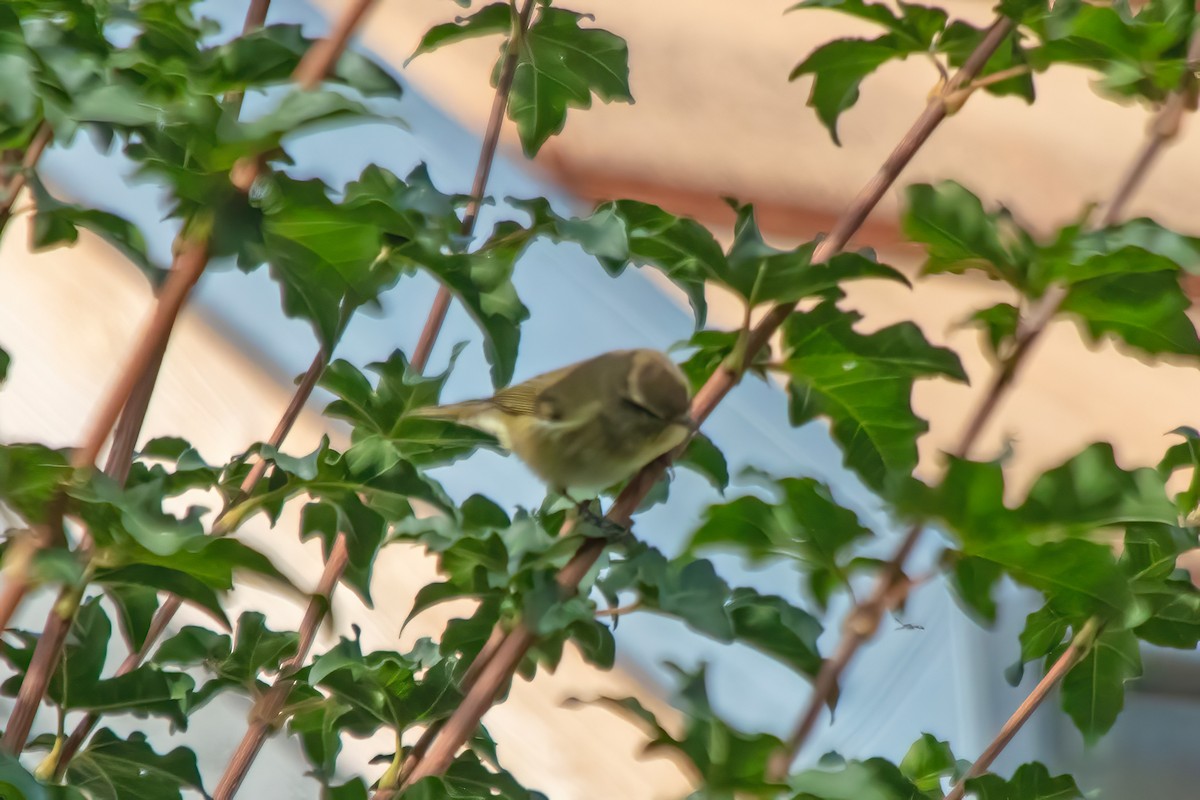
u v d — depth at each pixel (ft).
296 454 30.42
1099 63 19.22
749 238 17.63
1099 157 50.98
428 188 17.61
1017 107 52.54
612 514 18.20
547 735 27.81
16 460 13.92
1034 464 38.65
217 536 14.43
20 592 14.57
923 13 20.39
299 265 15.39
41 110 16.90
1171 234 17.24
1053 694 30.40
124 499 14.21
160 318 14.14
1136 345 18.53
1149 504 16.03
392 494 17.92
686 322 40.60
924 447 38.96
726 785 16.14
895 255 45.62
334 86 15.88
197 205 14.25
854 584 27.07
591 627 16.80
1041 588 17.19
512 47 21.79
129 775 17.70
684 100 48.01
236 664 19.19
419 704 18.37
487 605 19.90
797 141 48.08
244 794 25.89
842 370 18.74
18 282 31.65
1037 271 18.04
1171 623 19.56
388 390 20.04
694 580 16.62
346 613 28.07
